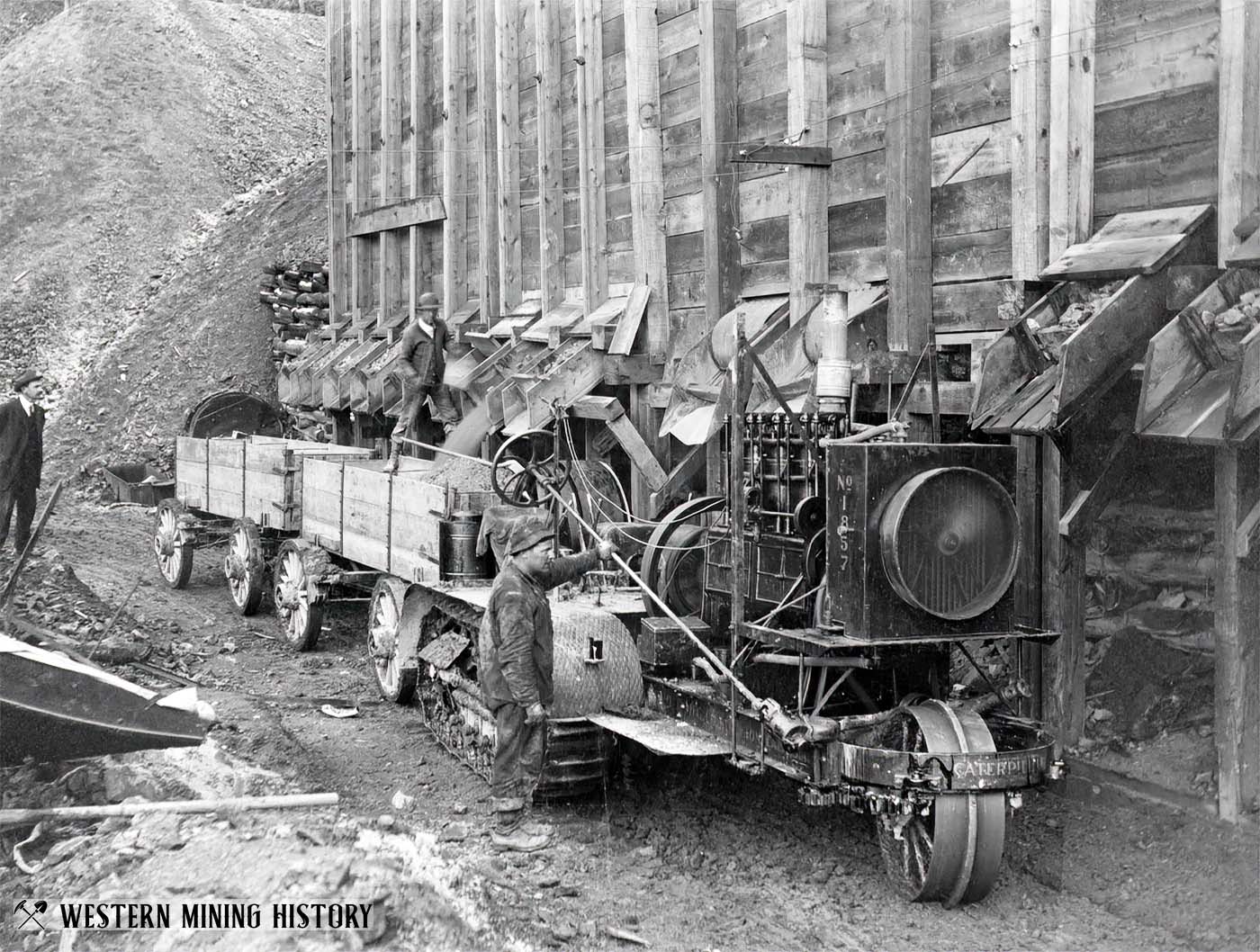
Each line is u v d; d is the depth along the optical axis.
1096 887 5.70
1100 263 6.50
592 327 11.72
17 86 30.34
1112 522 7.23
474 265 15.77
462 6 15.62
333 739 8.45
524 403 11.88
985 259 7.91
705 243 10.46
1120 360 6.28
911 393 8.21
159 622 12.01
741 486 6.13
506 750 6.67
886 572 5.55
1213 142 6.39
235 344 22.34
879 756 5.41
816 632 5.76
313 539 11.27
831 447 5.71
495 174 14.82
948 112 8.17
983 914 5.48
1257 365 5.50
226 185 28.19
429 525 8.70
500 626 6.63
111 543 16.02
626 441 10.96
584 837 6.54
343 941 4.60
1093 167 7.09
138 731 6.57
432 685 8.49
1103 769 6.52
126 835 5.64
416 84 16.83
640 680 7.05
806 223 9.22
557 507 8.05
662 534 7.39
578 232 13.14
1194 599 6.86
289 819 5.85
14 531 15.34
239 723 8.62
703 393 9.20
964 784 5.33
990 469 5.78
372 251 19.05
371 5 18.62
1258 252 5.93
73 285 25.47
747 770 6.05
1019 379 7.08
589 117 12.38
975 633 5.75
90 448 20.70
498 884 5.68
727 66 10.28
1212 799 6.01
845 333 6.18
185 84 30.66
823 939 5.23
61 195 27.52
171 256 25.94
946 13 8.17
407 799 7.07
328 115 20.31
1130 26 6.82
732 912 5.52
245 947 4.48
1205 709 6.66
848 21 9.05
